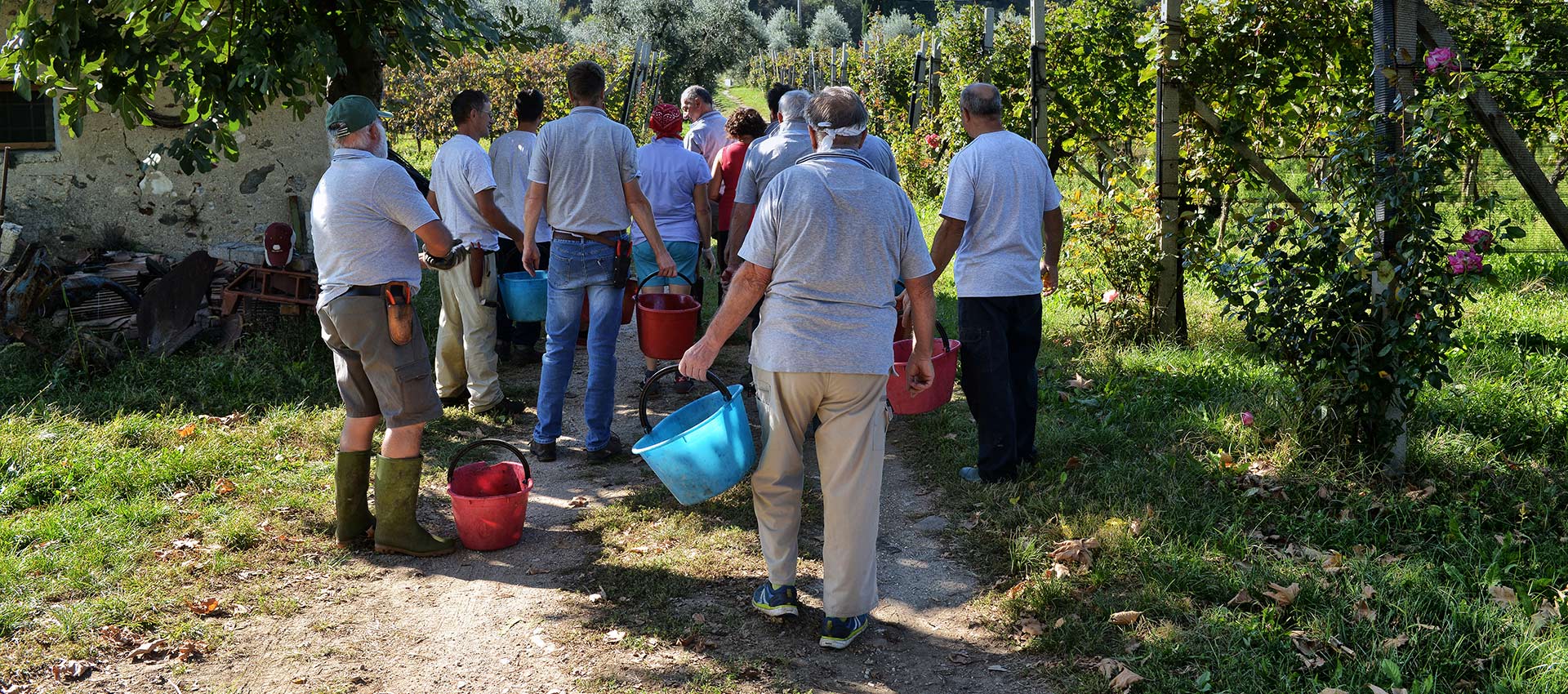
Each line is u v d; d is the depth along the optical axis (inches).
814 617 136.1
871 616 137.4
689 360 123.6
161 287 255.1
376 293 147.8
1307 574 137.5
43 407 211.6
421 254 159.9
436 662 127.3
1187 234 259.1
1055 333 276.1
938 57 534.3
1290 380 209.5
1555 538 145.8
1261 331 184.9
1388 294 165.6
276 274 265.0
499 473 169.2
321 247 149.3
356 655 128.7
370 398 155.5
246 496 175.8
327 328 150.8
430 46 278.5
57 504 168.6
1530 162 192.7
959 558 153.8
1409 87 161.5
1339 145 168.9
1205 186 265.1
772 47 1697.8
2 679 119.6
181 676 122.7
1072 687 118.0
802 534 162.6
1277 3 248.1
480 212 215.2
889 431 211.2
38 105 290.4
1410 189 158.7
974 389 174.1
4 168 277.0
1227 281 188.9
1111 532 151.9
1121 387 220.7
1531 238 366.0
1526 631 121.0
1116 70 346.3
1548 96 273.1
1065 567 143.6
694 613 137.9
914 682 121.6
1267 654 120.3
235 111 237.6
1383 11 161.2
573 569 152.7
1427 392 198.2
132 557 151.1
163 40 230.1
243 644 130.4
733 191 259.3
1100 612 132.5
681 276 241.4
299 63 233.5
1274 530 154.9
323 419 213.5
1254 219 183.8
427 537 157.6
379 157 153.5
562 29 1128.8
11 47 228.1
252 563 153.1
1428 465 169.5
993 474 176.6
